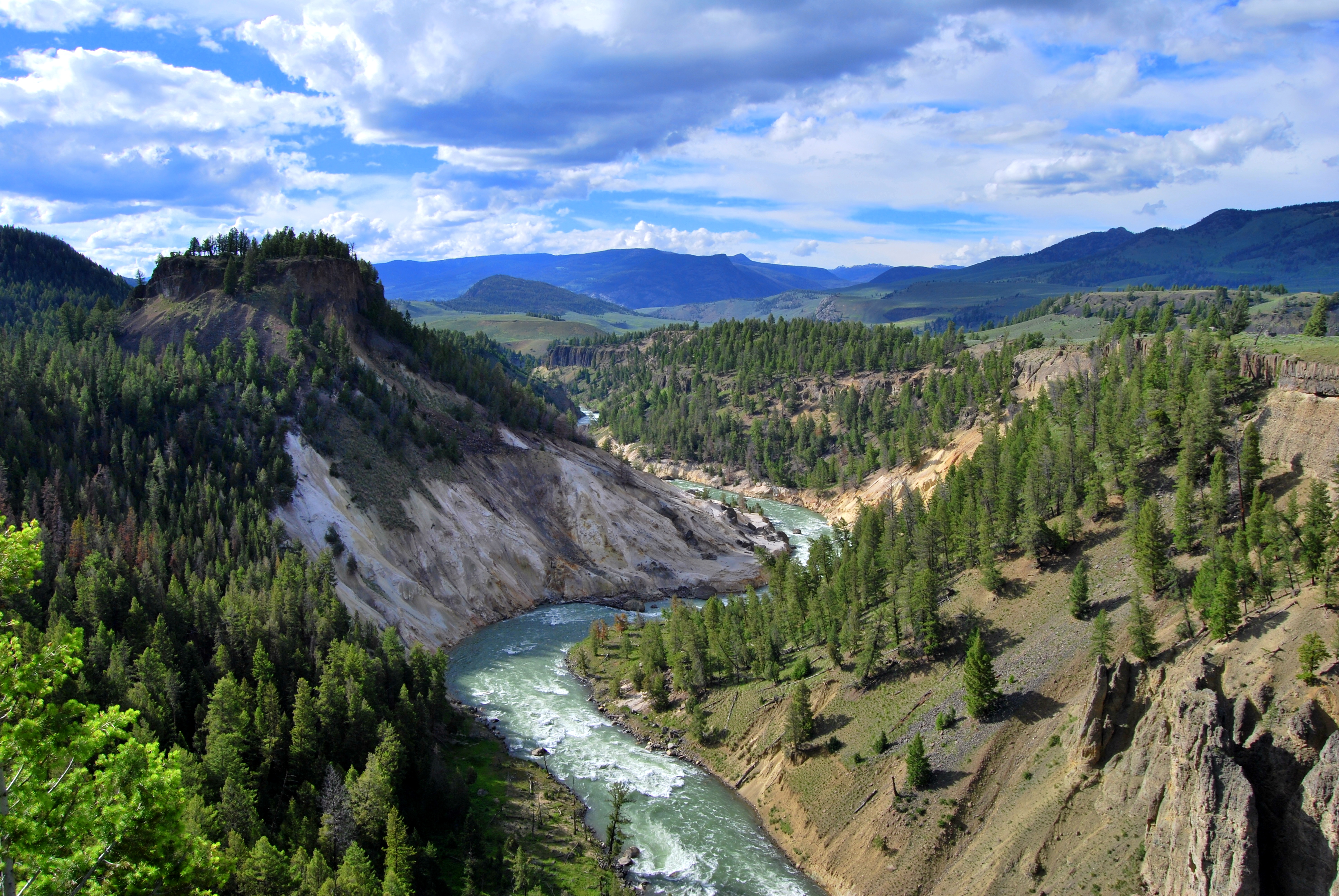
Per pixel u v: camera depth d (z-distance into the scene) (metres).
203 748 73.00
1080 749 65.44
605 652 116.44
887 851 69.44
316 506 125.56
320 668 86.19
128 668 77.06
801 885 70.62
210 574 99.50
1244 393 98.31
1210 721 55.22
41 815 29.16
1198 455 91.12
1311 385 88.31
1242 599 68.81
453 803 74.69
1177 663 65.25
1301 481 82.75
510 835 73.81
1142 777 60.72
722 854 74.12
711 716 95.19
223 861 35.78
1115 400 118.06
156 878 32.34
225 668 82.56
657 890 68.62
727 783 85.94
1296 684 56.19
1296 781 51.88
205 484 115.38
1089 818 62.44
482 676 110.44
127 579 90.12
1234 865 50.28
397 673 90.56
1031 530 92.88
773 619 109.62
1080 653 76.38
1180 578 78.00
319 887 56.03
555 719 98.38
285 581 99.75
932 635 86.25
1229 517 83.69
